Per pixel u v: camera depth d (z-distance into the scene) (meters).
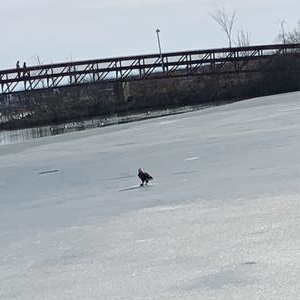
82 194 16.52
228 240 9.43
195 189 14.41
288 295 7.05
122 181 17.86
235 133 27.28
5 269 9.36
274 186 13.42
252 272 7.86
